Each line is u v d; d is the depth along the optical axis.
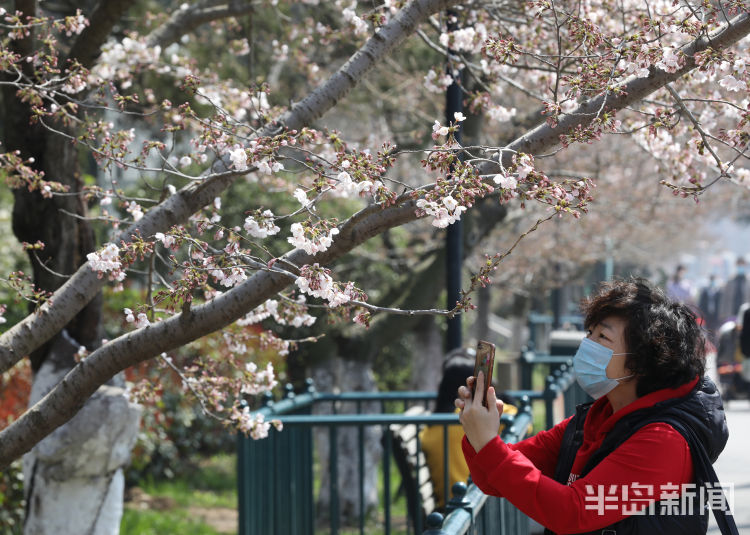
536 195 4.72
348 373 15.38
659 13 6.87
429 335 18.08
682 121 7.34
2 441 5.59
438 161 4.91
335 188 5.11
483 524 6.29
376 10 6.70
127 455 8.57
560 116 5.48
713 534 12.18
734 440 19.64
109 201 6.79
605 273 28.48
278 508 9.37
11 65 6.64
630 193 21.73
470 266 20.73
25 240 7.98
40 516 8.38
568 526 4.09
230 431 7.07
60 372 8.27
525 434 8.00
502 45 5.76
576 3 7.27
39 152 7.70
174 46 14.93
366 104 18.03
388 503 9.05
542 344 31.17
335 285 4.89
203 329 5.37
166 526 15.21
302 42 11.63
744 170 7.12
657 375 4.30
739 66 5.21
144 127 11.84
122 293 15.95
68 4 10.15
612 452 4.18
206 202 6.21
